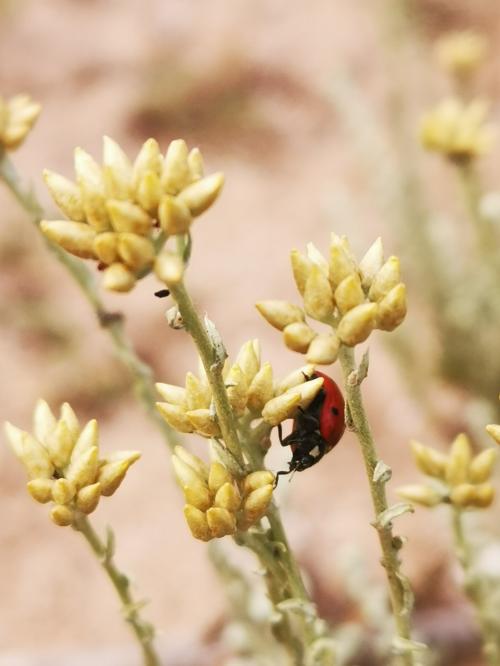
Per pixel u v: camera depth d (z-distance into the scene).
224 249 0.53
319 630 0.19
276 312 0.17
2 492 0.40
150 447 0.41
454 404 0.40
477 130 0.32
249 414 0.17
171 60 0.68
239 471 0.17
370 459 0.17
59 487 0.18
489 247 0.35
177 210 0.16
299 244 0.52
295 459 0.18
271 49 0.67
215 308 0.49
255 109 0.63
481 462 0.19
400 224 0.41
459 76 0.43
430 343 0.40
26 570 0.37
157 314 0.47
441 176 0.51
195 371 0.44
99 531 0.38
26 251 0.54
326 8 0.70
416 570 0.32
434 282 0.40
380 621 0.26
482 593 0.21
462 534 0.20
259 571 0.18
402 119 0.47
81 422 0.44
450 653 0.31
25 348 0.47
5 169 0.21
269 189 0.57
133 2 0.76
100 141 0.63
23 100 0.21
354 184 0.55
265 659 0.26
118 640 0.34
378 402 0.41
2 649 0.34
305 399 0.17
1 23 0.76
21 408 0.44
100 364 0.45
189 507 0.17
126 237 0.16
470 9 0.63
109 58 0.70
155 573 0.36
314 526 0.35
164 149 0.61
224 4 0.73
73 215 0.16
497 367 0.39
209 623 0.33
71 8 0.77
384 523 0.17
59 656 0.33
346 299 0.16
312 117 0.62
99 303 0.22
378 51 0.64
